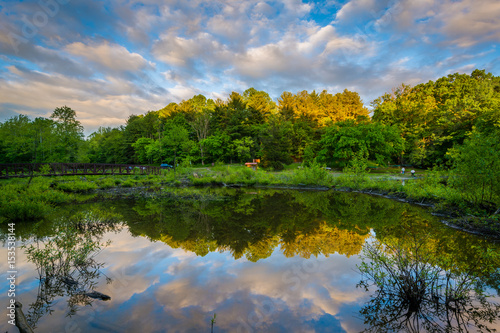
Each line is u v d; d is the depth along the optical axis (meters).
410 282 4.55
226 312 4.37
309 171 25.19
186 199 18.31
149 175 32.84
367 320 4.10
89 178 27.36
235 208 14.81
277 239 8.87
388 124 41.03
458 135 34.53
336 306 4.55
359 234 9.37
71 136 47.31
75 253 6.34
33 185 17.58
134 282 5.55
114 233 9.58
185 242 8.53
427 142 38.28
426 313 4.24
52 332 3.80
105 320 4.11
